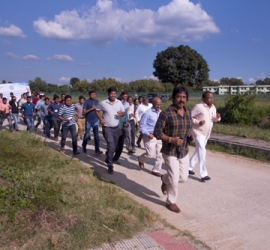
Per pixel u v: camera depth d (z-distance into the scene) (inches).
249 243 159.0
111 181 246.4
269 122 539.8
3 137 346.9
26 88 896.3
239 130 450.9
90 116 344.5
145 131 261.0
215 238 162.7
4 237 138.2
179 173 192.7
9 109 513.0
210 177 267.9
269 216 191.2
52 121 434.6
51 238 140.4
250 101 593.9
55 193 176.9
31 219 151.8
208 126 255.0
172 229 167.3
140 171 281.3
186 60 2330.2
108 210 172.4
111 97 276.1
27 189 174.7
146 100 354.6
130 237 153.3
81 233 147.4
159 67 2388.0
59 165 261.1
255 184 250.4
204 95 254.5
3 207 155.3
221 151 369.4
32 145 337.7
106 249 140.9
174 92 184.4
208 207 202.7
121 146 300.0
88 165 299.0
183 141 186.4
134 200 205.0
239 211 197.5
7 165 219.3
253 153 337.7
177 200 213.8
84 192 194.4
